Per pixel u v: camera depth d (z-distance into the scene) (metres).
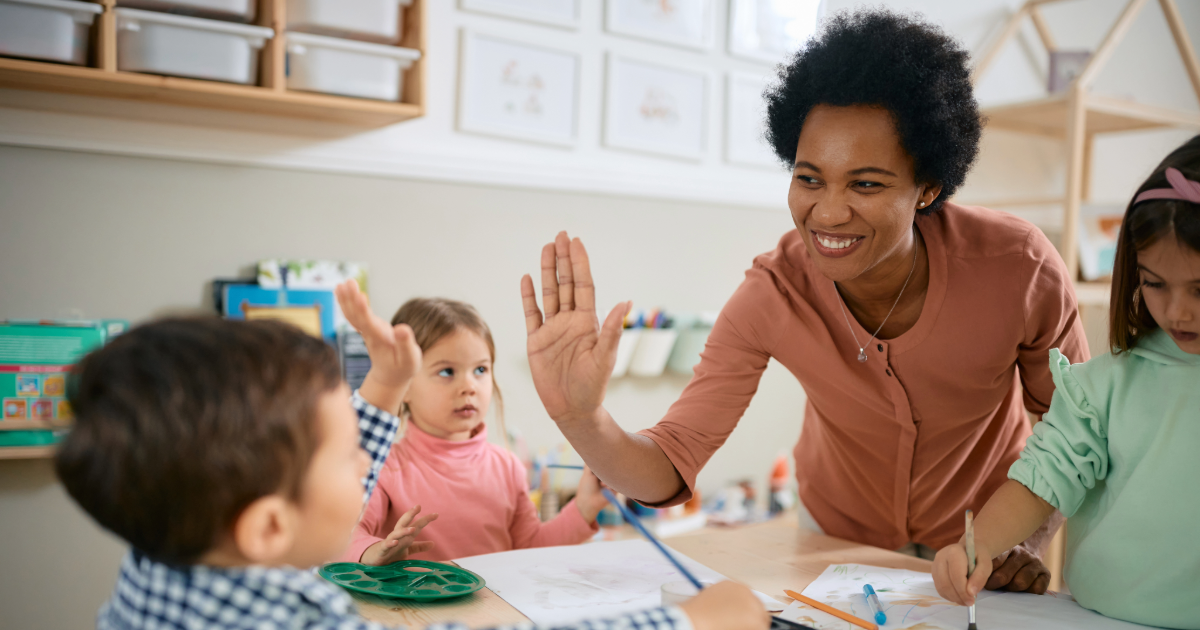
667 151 2.30
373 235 1.89
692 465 1.00
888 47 0.83
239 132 1.75
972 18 2.66
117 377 0.49
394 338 0.74
